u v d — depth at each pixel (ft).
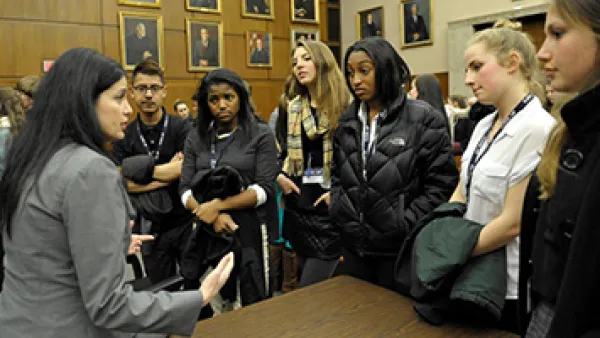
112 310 3.42
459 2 30.37
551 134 3.35
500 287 4.44
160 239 8.54
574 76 2.97
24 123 3.84
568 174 2.98
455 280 4.54
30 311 3.57
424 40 32.48
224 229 7.39
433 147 6.42
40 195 3.53
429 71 32.65
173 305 3.69
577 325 2.69
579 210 2.82
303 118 8.65
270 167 7.97
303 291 5.67
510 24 5.98
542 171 3.31
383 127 6.56
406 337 4.47
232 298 7.58
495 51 4.91
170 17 28.71
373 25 35.83
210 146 8.01
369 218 6.52
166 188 8.40
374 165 6.47
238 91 7.80
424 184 6.63
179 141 9.13
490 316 4.68
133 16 27.14
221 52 30.48
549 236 3.16
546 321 3.31
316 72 8.32
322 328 4.70
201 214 7.40
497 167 4.85
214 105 7.72
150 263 8.54
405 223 6.27
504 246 4.63
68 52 3.90
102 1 26.32
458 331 4.57
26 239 3.58
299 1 34.04
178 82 29.14
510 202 4.60
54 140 3.66
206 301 3.92
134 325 3.51
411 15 33.04
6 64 23.90
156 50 28.07
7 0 23.75
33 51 24.50
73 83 3.71
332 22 37.47
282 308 5.20
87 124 3.71
